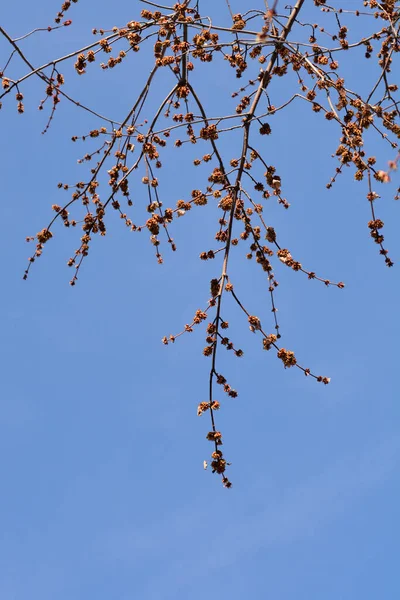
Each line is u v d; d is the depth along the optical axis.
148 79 7.11
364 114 6.26
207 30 6.66
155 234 6.53
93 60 7.03
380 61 6.80
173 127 6.62
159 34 7.00
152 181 6.61
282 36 6.80
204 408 6.45
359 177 6.21
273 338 6.38
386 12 6.85
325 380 6.39
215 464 6.38
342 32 6.95
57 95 7.39
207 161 6.82
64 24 7.37
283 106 6.39
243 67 6.93
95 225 7.30
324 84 6.40
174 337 6.42
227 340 6.43
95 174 7.28
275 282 6.57
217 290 6.43
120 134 7.14
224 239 6.71
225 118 6.54
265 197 6.70
